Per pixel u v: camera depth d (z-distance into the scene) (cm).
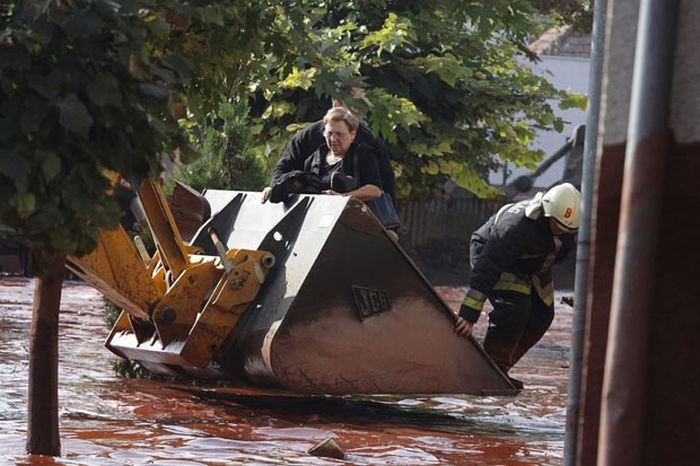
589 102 900
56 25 1039
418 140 4891
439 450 1617
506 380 2009
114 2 1043
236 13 1311
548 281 2203
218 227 2161
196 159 1128
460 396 2238
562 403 2205
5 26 1067
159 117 1105
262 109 4641
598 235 703
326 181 2119
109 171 1089
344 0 4734
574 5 8544
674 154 679
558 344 3412
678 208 678
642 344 664
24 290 4134
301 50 1571
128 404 1880
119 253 1906
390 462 1500
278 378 1845
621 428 664
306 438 1658
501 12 4847
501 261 2030
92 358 2445
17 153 1023
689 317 677
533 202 2088
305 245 1905
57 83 1023
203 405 1920
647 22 674
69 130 1033
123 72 1056
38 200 1052
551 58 10712
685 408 679
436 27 4850
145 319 1992
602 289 702
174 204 2200
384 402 2111
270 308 1892
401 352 1919
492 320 2166
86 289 4519
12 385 1992
